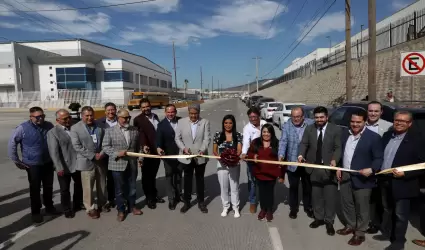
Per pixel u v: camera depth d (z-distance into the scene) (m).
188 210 5.43
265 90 89.62
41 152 4.98
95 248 4.05
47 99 50.16
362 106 6.79
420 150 3.77
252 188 5.23
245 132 5.24
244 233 4.47
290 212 5.04
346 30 13.88
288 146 5.01
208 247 4.05
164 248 4.04
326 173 4.39
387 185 4.01
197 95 110.12
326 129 4.42
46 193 5.23
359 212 4.09
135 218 5.10
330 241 4.19
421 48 18.14
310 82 42.41
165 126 5.46
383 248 3.96
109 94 51.66
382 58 22.94
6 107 48.94
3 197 6.18
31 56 54.59
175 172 5.66
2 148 12.34
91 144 5.09
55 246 4.12
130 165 5.12
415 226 4.64
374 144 3.95
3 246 4.14
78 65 56.44
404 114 3.73
